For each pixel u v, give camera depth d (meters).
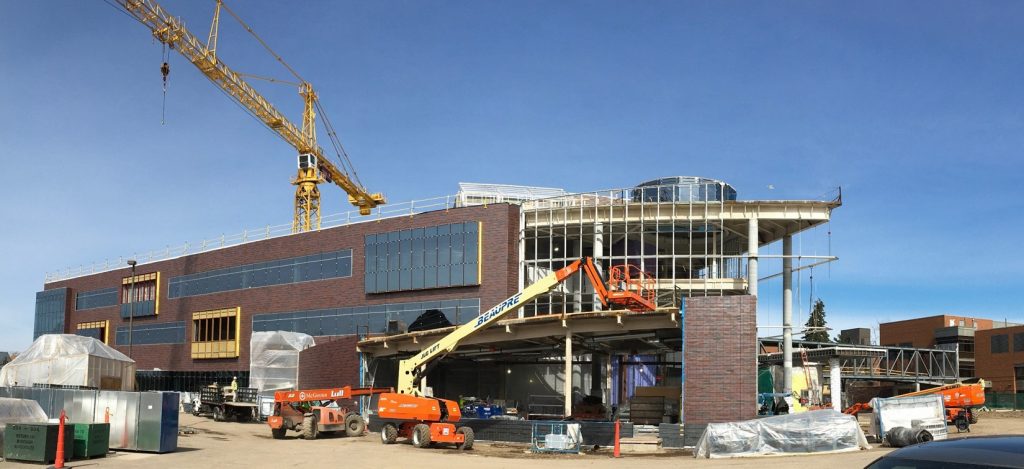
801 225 56.25
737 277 59.25
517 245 56.53
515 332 41.53
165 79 64.00
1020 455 6.43
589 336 41.72
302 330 64.94
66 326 91.56
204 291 74.62
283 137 103.19
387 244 60.69
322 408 38.50
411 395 33.69
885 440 31.94
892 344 107.19
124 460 25.08
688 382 33.97
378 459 27.36
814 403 51.22
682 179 58.31
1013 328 87.12
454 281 56.75
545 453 30.69
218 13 83.44
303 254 66.12
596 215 56.22
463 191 70.62
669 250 63.06
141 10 74.62
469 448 32.00
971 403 40.03
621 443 33.47
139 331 81.56
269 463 25.61
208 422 48.09
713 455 28.33
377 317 60.31
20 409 25.58
